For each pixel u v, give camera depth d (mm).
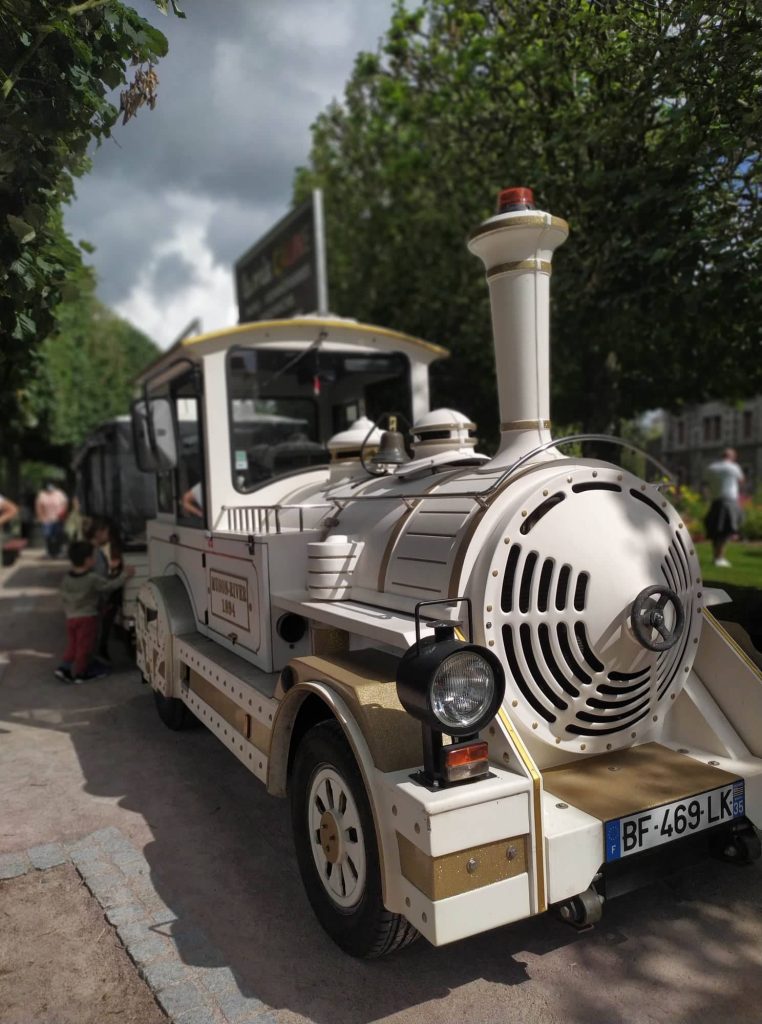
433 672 2064
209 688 3947
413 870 2143
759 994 2387
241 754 3373
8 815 3867
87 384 21750
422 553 2732
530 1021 2291
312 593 3164
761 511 12836
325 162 13062
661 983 2445
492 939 2703
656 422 40125
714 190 4113
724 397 7012
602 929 2738
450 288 9180
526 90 5449
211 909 2947
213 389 4254
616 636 2561
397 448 3799
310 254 9641
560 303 5375
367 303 11375
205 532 4301
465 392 8781
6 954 2707
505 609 2512
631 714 2750
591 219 4980
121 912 2926
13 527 20953
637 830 2342
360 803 2385
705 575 7566
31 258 3340
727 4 3340
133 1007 2420
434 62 8008
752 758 2754
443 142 8242
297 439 4664
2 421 9141
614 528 2623
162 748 4805
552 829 2232
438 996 2412
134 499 8133
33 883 3182
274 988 2465
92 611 6578
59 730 5238
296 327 4434
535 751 2594
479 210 7816
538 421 2939
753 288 4016
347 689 2445
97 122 3342
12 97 2975
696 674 2957
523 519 2488
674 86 3822
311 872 2773
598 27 4012
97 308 23969
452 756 2135
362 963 2586
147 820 3770
